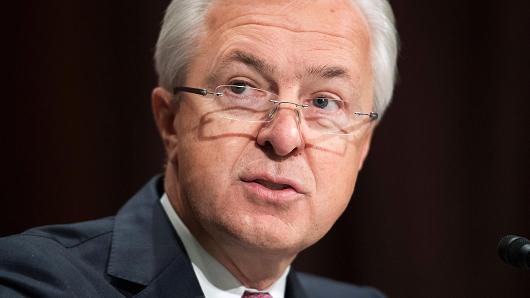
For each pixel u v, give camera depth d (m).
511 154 4.33
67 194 4.10
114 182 4.16
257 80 2.46
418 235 4.40
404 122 4.43
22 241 2.45
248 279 2.65
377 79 2.78
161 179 2.95
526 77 4.32
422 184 4.41
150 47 4.20
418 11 4.42
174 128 2.69
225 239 2.49
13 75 4.04
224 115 2.46
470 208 4.37
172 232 2.65
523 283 4.29
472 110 4.38
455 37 4.41
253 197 2.40
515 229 4.31
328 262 4.46
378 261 4.43
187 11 2.62
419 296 4.38
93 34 4.14
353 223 4.46
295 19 2.48
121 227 2.63
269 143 2.41
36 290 2.30
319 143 2.49
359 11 2.67
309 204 2.46
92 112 4.14
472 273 4.35
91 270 2.46
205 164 2.46
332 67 2.50
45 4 4.08
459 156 4.39
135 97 4.19
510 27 4.34
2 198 4.04
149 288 2.48
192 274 2.56
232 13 2.51
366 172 4.47
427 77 4.41
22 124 4.05
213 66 2.50
